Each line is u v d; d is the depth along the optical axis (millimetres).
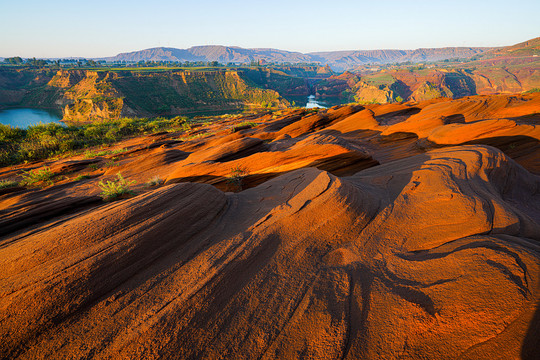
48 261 4523
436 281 4426
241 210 7613
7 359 3379
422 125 20922
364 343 3699
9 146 49344
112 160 26469
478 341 3338
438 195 7566
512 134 14883
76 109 166000
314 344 3709
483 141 15258
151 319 3869
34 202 10188
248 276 4875
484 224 5941
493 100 23688
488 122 15570
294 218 6441
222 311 4168
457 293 4027
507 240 5137
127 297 4242
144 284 4500
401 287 4520
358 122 27125
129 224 5516
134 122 85562
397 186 9117
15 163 39719
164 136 52781
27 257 4609
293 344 3729
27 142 49875
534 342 3133
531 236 5684
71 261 4480
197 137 42281
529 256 4332
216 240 5805
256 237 5770
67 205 9883
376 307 4219
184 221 6066
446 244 5516
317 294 4516
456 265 4641
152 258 5020
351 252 5609
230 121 72312
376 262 5277
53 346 3533
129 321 3857
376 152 19391
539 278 3869
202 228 6238
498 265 4301
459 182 8336
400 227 6422
